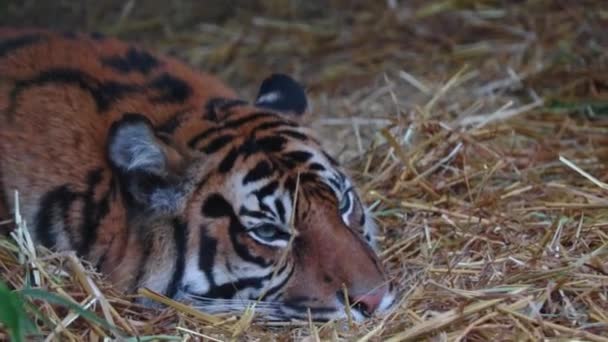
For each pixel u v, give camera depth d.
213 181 11.70
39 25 22.44
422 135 15.84
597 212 13.54
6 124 12.49
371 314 11.32
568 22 20.50
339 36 21.61
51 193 12.10
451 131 15.41
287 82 13.53
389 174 14.95
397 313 11.31
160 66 13.33
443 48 20.59
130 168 11.45
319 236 11.53
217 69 21.28
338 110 18.81
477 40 20.67
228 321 11.34
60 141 12.28
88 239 11.93
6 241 11.98
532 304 11.22
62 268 11.69
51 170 12.16
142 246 11.73
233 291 11.69
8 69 12.94
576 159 15.51
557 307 11.48
